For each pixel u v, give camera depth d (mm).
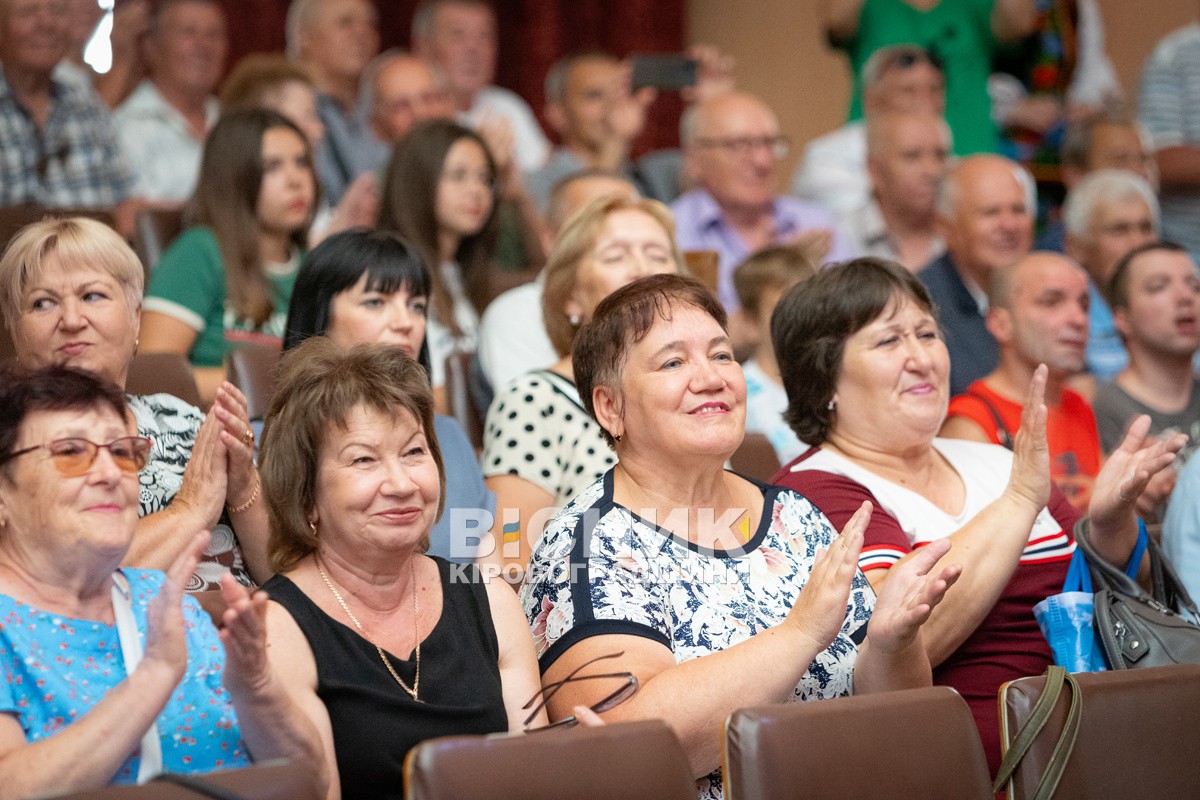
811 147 9477
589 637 3516
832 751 3055
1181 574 5000
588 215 5379
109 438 3113
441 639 3477
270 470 3465
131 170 8055
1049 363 5848
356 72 9273
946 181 7496
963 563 4078
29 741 2975
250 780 2689
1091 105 9867
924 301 4492
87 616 3145
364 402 3418
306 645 3312
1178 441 4254
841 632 3812
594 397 3961
